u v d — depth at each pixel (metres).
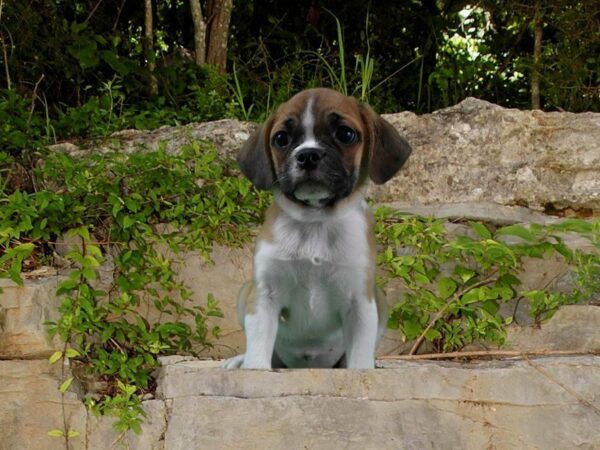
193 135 1.55
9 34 1.83
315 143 1.10
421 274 1.34
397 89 2.33
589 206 1.51
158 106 1.91
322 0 2.34
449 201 1.52
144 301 1.36
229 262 1.38
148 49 2.00
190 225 1.40
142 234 1.36
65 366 1.22
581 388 1.11
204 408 1.10
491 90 2.27
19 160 1.53
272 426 1.09
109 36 1.99
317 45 2.34
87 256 1.32
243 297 1.21
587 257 1.35
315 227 1.14
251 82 2.14
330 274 1.14
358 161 1.13
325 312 1.17
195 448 1.09
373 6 2.35
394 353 1.35
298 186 1.09
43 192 1.35
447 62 2.28
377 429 1.08
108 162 1.44
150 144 1.56
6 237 1.31
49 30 1.92
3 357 1.23
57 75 1.95
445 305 1.33
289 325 1.20
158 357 1.29
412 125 1.56
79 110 1.72
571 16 1.91
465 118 1.56
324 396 1.09
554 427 1.10
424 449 1.08
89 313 1.26
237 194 1.43
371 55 2.34
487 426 1.10
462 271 1.35
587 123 1.53
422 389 1.10
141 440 1.17
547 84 1.97
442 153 1.54
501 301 1.38
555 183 1.52
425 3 2.37
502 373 1.11
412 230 1.38
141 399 1.21
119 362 1.24
